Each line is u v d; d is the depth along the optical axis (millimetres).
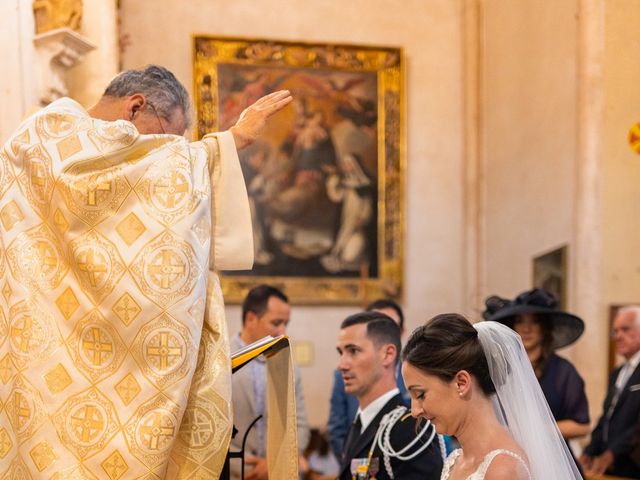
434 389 2416
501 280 9125
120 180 2156
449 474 2533
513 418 2488
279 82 9211
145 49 8945
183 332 2104
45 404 2084
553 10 8031
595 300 7215
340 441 5273
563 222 7766
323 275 9258
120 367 2086
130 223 2141
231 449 4512
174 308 2105
